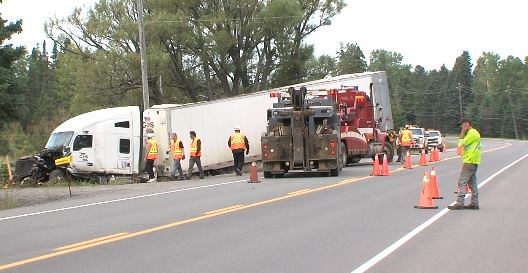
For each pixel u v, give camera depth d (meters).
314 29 58.03
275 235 11.47
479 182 22.11
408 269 8.62
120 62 49.56
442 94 149.75
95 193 21.69
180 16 50.41
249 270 8.66
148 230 12.30
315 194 18.39
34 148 52.25
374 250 9.95
